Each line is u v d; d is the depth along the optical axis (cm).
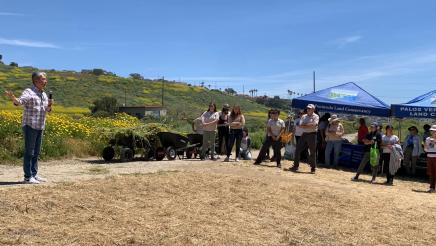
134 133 1420
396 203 1007
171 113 5331
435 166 1235
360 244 689
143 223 677
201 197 861
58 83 7400
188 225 689
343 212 870
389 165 1342
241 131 1488
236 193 920
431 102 1694
